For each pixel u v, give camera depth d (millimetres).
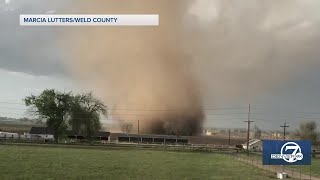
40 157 63219
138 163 59406
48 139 141125
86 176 39375
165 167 54031
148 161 64875
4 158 57594
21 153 70500
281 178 45156
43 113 138750
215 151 119062
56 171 42875
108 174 41938
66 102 141500
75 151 85312
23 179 35000
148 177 40281
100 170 46031
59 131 140750
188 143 182375
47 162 54094
